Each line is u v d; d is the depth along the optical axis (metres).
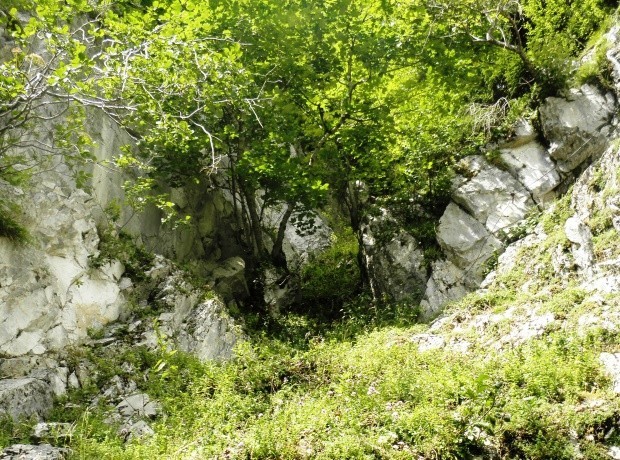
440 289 13.59
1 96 6.98
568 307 8.67
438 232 14.16
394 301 14.34
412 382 7.55
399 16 15.01
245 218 16.39
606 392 6.34
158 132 10.79
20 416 7.64
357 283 16.34
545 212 12.99
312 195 14.15
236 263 16.00
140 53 7.79
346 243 18.19
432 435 6.11
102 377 9.41
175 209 14.88
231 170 15.14
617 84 13.20
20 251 9.17
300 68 14.08
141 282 11.75
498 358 7.88
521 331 8.73
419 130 15.59
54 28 6.80
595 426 5.88
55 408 8.35
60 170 10.56
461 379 6.98
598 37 14.57
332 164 16.05
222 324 11.97
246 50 13.59
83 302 10.32
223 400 8.02
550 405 6.27
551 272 10.73
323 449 6.14
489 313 10.36
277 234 17.08
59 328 9.59
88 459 6.28
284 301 16.03
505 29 16.08
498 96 16.06
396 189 15.98
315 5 14.38
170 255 14.30
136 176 13.46
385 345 10.63
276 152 14.09
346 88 15.05
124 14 10.36
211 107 9.64
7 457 5.90
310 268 17.11
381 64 14.37
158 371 9.36
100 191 11.92
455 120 15.39
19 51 7.21
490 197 13.98
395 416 6.67
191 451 6.48
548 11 15.59
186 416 7.92
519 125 14.50
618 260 8.94
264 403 8.16
